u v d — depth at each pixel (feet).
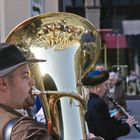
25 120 7.98
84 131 10.61
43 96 10.66
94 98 18.52
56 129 10.56
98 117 18.26
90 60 11.97
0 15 20.15
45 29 11.15
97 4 66.80
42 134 7.81
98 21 66.54
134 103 56.44
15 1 20.15
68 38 11.29
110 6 67.46
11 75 8.28
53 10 24.35
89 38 11.80
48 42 11.03
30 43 11.11
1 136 7.86
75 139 10.49
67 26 11.41
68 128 10.53
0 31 20.15
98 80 18.53
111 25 67.00
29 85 8.68
